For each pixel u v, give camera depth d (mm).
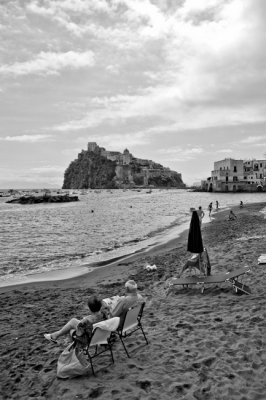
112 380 5598
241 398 4863
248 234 24109
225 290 10352
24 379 5922
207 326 7598
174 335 7258
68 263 18750
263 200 92750
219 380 5363
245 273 10828
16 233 34000
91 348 6738
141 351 6602
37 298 11688
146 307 9578
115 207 79875
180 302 9695
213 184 155875
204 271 10828
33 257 20844
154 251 21266
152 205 85250
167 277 13289
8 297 11969
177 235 29219
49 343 7500
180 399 4945
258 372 5527
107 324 5809
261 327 7270
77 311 9961
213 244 21031
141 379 5555
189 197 126375
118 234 31844
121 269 16000
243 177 150500
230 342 6680
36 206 94375
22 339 7863
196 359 6113
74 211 69312
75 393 5305
